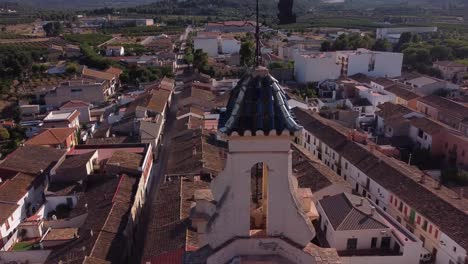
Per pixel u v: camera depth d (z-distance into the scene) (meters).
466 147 72.19
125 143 78.25
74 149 74.81
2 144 88.38
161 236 44.97
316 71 129.75
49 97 114.81
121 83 141.88
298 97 108.75
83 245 46.62
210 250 18.66
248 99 17.45
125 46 194.38
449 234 46.31
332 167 72.81
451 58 160.62
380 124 91.06
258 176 20.86
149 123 83.12
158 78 138.75
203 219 24.53
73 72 141.25
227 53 186.62
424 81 121.38
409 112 88.94
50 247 50.19
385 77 130.12
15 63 136.75
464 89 119.00
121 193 57.19
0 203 55.84
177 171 63.19
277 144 17.09
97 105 116.25
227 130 16.91
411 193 54.44
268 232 18.00
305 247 18.19
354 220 46.25
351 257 43.47
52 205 61.22
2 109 113.56
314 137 79.12
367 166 63.59
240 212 17.69
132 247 52.84
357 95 110.31
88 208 56.34
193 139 74.44
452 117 91.25
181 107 100.00
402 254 43.81
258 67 17.81
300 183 58.41
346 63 134.75
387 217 50.56
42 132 79.69
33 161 67.81
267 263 17.69
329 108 101.38
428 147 79.25
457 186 65.38
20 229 55.59
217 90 116.88
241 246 17.92
